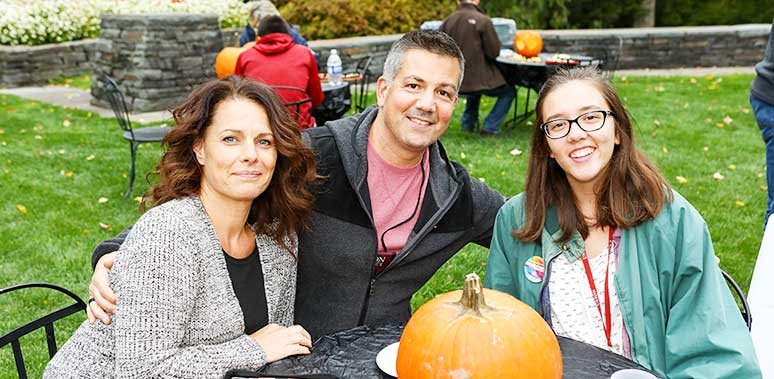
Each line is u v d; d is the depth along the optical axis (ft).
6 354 12.01
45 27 41.75
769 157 13.16
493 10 51.55
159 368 6.61
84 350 7.23
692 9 57.16
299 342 7.24
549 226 8.21
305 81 20.06
